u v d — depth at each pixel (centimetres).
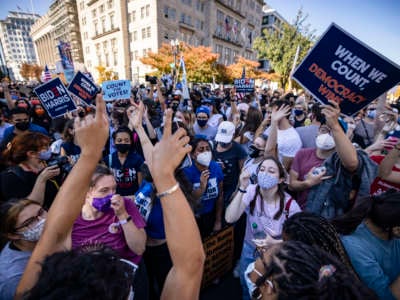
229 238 246
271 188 194
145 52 3359
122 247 167
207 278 233
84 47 4978
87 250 80
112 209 171
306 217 134
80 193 82
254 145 280
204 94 1358
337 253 121
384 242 128
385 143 229
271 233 191
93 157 81
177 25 3516
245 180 204
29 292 66
